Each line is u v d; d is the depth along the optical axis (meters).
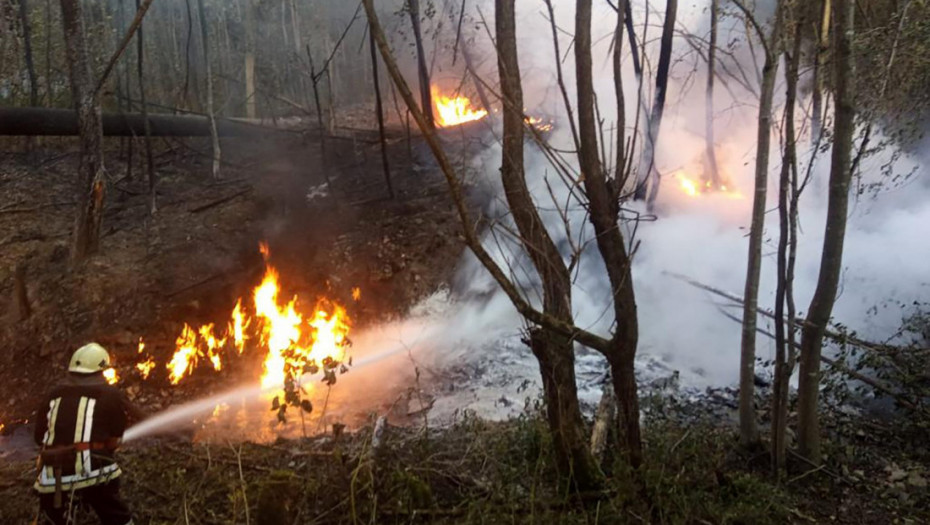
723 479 4.38
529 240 4.06
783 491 4.42
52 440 3.92
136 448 5.77
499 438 4.96
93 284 8.74
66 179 11.77
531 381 6.82
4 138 12.66
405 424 6.23
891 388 5.47
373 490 4.20
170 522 4.21
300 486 4.18
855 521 4.22
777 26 4.64
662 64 7.99
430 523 4.08
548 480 4.37
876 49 6.12
